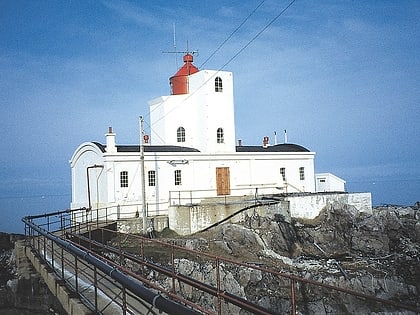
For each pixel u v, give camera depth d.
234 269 25.31
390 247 36.78
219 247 29.02
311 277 26.08
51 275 15.66
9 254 30.95
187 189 38.06
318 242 35.22
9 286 22.22
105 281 14.31
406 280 28.66
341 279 26.42
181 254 26.56
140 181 35.84
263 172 42.19
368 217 40.12
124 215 34.84
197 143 42.28
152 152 36.50
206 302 21.42
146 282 9.70
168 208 34.47
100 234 29.56
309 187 44.81
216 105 41.41
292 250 32.97
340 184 50.34
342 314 24.47
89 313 11.20
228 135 41.78
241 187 40.81
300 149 45.25
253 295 24.34
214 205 33.72
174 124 42.53
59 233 27.11
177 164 37.75
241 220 34.09
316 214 38.75
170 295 8.96
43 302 19.44
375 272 28.80
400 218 41.12
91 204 36.97
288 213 36.75
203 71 41.16
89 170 37.22
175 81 45.09
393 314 24.64
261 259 28.91
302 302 24.42
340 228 37.47
